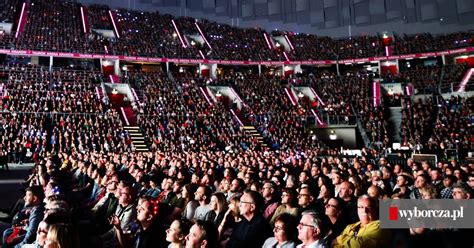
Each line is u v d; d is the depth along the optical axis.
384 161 11.44
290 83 39.47
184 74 39.44
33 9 40.78
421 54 41.00
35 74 31.41
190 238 3.27
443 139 23.84
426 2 46.44
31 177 11.06
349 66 46.41
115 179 7.30
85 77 33.50
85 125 24.50
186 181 8.21
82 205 8.91
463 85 32.81
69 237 2.83
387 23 49.25
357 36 49.72
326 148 27.56
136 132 26.56
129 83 34.62
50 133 23.86
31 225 5.04
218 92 35.69
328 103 35.06
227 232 5.17
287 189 5.54
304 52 46.41
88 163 12.55
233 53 44.06
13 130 22.69
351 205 5.10
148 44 41.06
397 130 30.45
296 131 29.50
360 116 31.08
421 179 6.15
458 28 44.72
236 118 31.50
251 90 37.38
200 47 44.69
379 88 36.56
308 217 3.60
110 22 43.81
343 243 3.98
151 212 4.64
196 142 25.89
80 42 37.25
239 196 5.38
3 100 24.77
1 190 12.65
